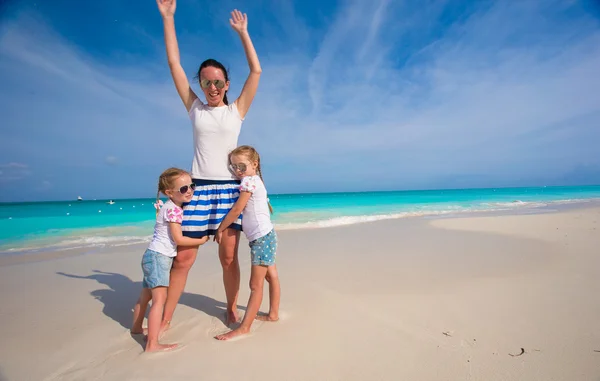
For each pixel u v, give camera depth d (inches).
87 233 379.2
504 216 527.8
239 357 97.8
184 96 125.3
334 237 329.7
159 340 110.7
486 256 232.2
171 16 122.6
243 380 86.0
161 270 109.7
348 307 136.9
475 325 116.3
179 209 112.9
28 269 210.5
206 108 122.8
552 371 86.5
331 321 122.9
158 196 116.6
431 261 219.6
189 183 112.4
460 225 419.2
